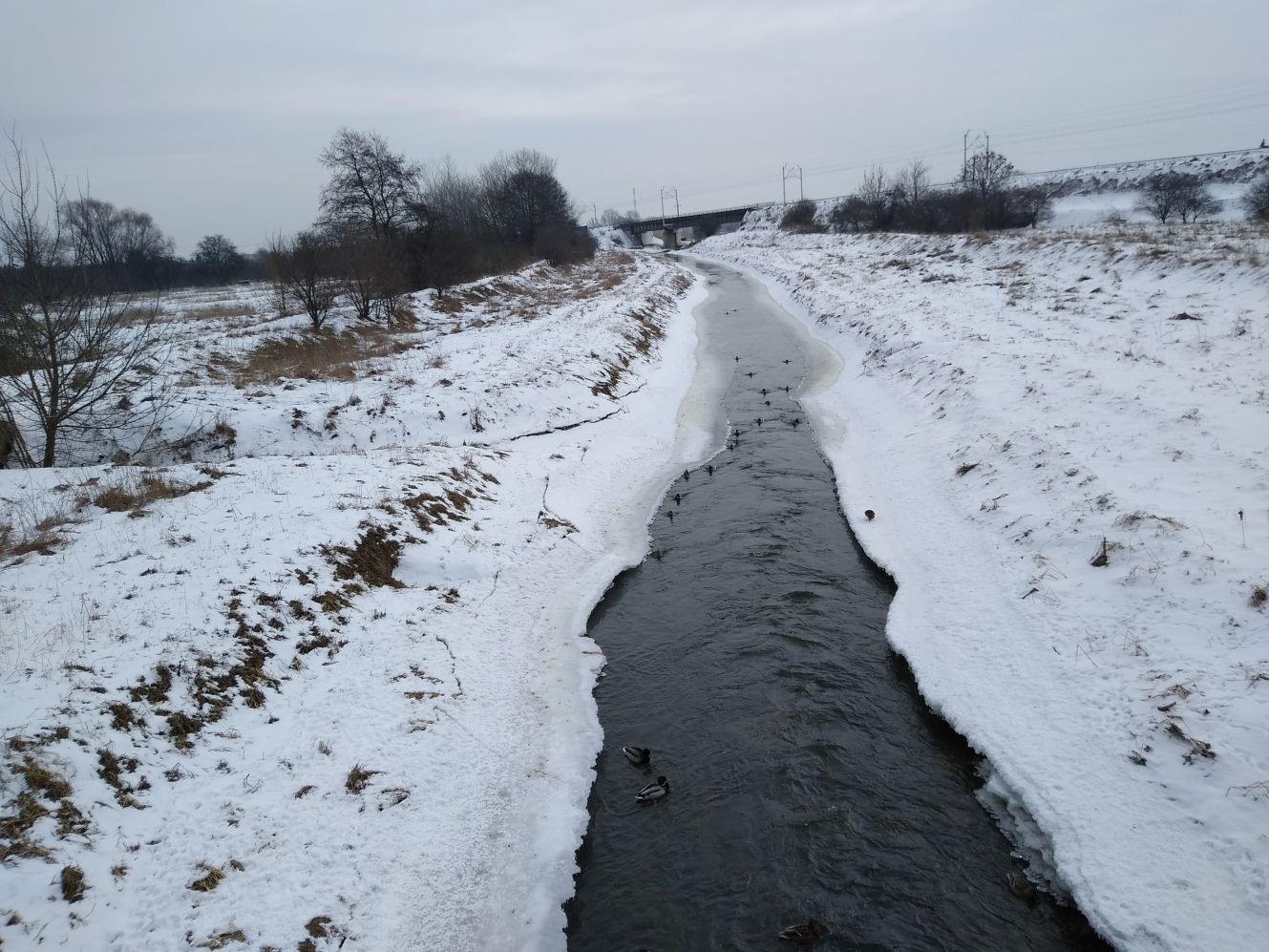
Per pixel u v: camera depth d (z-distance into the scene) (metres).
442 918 6.86
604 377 23.75
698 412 23.33
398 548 12.55
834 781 8.36
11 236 12.78
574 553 14.15
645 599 12.85
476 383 20.62
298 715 8.73
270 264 29.75
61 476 12.59
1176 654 8.32
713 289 54.44
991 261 37.22
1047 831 7.24
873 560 13.10
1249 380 14.17
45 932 5.48
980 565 11.68
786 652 10.77
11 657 7.89
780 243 83.31
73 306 13.54
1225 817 6.55
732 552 13.97
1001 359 19.23
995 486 13.56
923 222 59.56
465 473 15.68
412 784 8.17
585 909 7.15
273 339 24.77
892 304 31.02
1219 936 5.77
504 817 8.05
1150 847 6.64
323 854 7.10
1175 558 9.53
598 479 17.58
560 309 36.91
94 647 8.38
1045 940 6.39
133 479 12.68
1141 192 65.69
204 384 19.62
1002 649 9.70
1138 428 13.30
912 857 7.34
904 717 9.34
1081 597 9.88
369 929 6.55
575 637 11.62
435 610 11.50
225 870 6.63
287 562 10.94
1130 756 7.49
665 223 124.06
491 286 42.44
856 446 18.42
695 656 11.01
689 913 6.97
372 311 31.62
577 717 9.77
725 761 8.84
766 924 6.76
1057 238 35.00
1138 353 17.27
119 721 7.54
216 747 7.92
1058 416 14.90
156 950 5.79
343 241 32.12
